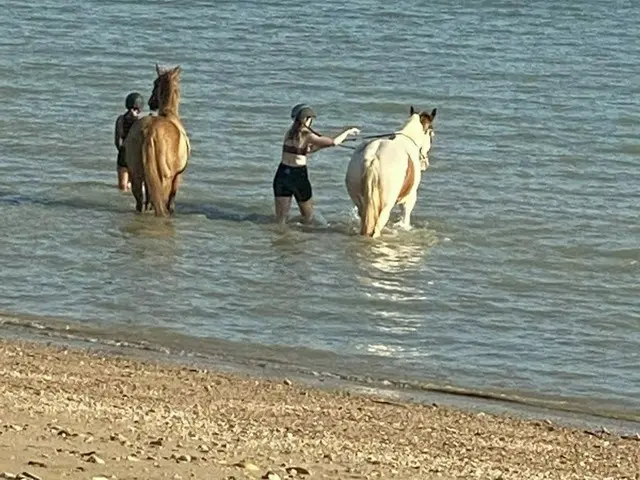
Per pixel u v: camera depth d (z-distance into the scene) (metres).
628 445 12.28
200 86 31.17
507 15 42.75
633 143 26.38
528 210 21.36
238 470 9.58
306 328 15.95
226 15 41.47
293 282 17.50
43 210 20.52
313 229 19.98
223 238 19.39
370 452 11.04
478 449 11.64
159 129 20.11
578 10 44.12
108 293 16.84
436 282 17.78
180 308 16.42
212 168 23.38
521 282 17.95
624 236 20.17
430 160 24.42
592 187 23.06
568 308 17.03
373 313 16.53
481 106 29.92
